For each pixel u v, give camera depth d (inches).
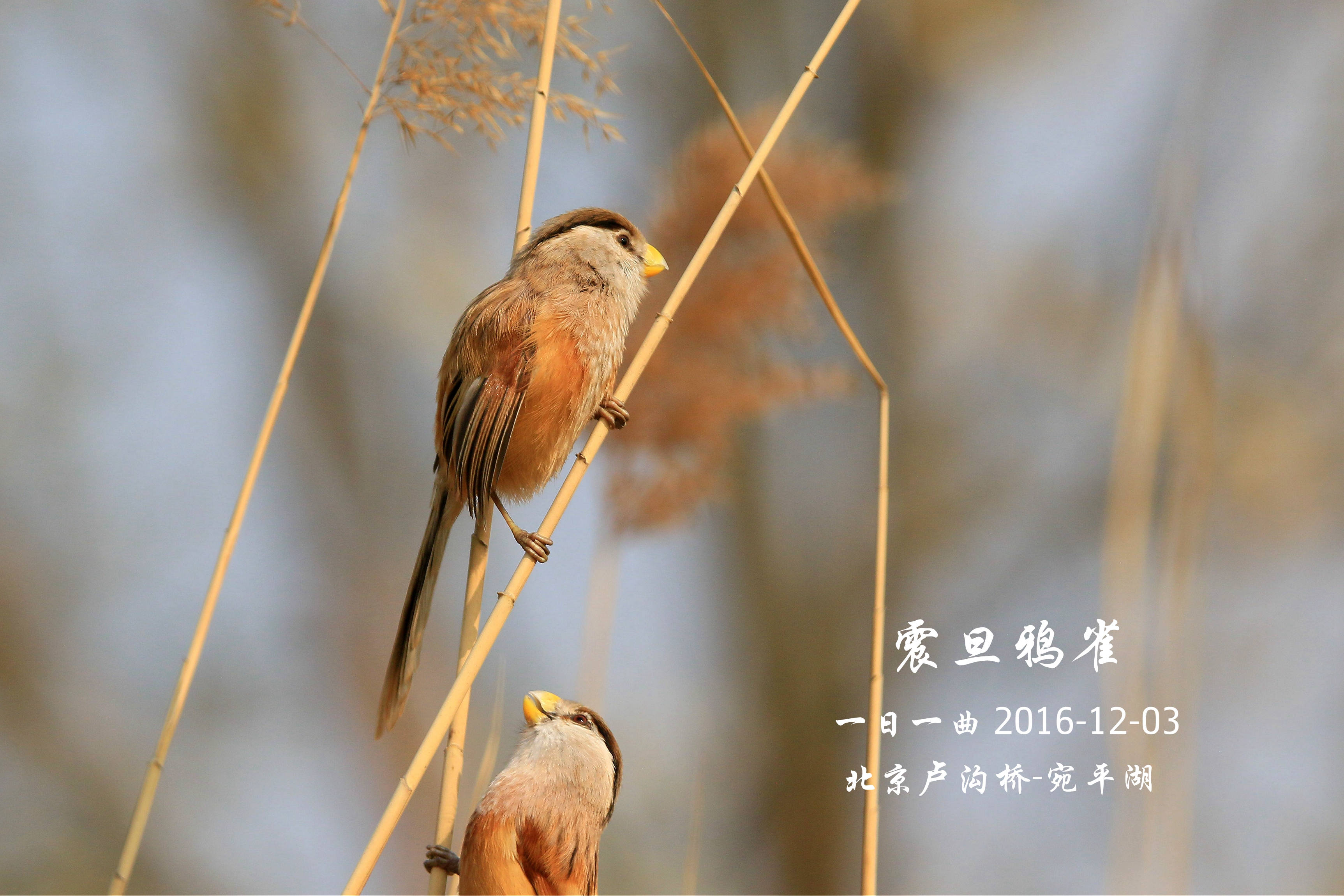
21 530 490.6
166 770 484.7
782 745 558.6
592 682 279.3
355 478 573.3
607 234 229.9
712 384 300.8
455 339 222.7
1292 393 507.2
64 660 487.2
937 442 585.9
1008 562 562.9
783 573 583.2
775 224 323.3
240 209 570.9
